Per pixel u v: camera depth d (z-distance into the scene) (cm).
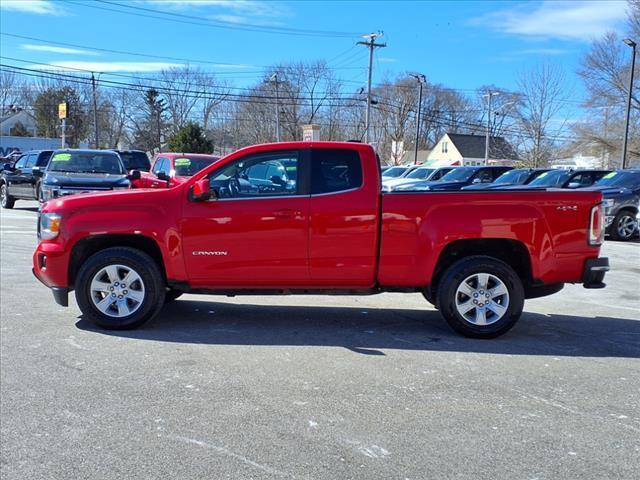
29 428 385
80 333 590
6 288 790
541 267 582
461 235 576
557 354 548
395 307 738
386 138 6303
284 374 484
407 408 420
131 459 347
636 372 502
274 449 359
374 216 581
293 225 582
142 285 597
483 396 444
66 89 7762
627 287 902
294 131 5850
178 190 596
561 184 1766
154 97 7244
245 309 708
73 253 599
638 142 4519
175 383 461
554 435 382
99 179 1385
